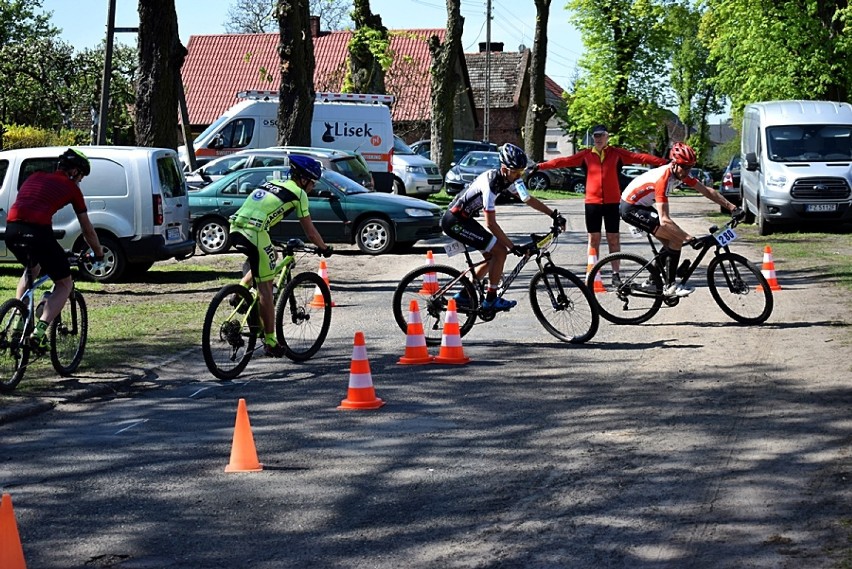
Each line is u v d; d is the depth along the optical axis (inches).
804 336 452.1
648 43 2068.2
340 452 297.9
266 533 233.9
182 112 1213.1
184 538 231.5
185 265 769.6
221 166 957.8
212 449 303.4
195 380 398.3
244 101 1240.2
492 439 307.7
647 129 2091.5
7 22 2244.1
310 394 372.2
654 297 490.9
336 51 2459.4
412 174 1467.8
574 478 267.9
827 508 239.8
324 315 439.2
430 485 265.9
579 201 1609.3
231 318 398.0
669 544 220.8
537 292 461.7
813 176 952.9
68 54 2132.1
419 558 216.8
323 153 957.8
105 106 934.4
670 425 316.8
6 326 367.9
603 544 221.8
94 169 668.1
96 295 613.0
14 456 298.7
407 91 2262.6
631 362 412.8
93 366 413.4
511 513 243.1
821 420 316.5
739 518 235.3
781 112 1020.5
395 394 368.8
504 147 444.1
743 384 367.6
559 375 393.7
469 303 452.4
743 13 1423.5
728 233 485.7
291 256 425.7
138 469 284.4
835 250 820.6
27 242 379.9
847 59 1381.6
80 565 216.8
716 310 530.9
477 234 445.7
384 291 636.7
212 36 2534.5
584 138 2321.6
